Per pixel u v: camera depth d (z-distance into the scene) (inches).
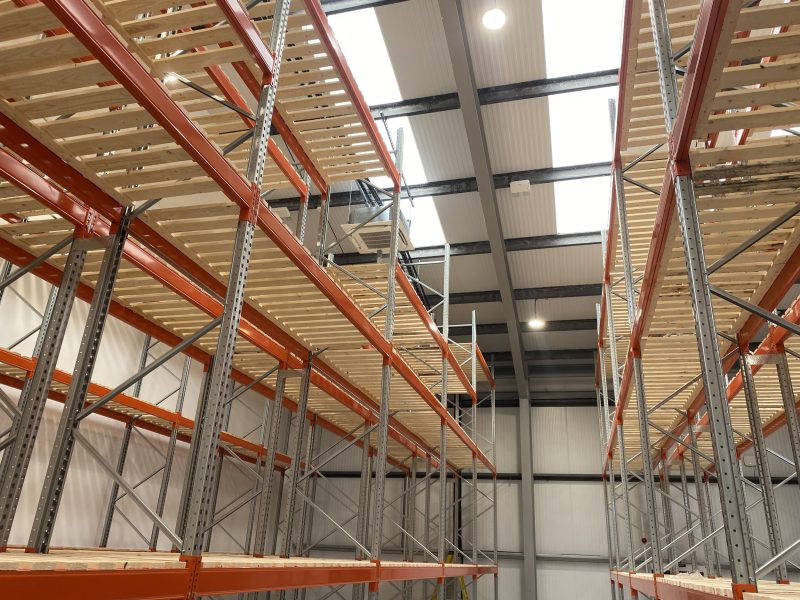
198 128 124.1
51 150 132.0
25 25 101.3
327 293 196.2
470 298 556.7
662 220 140.3
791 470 554.9
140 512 389.1
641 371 229.3
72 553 198.4
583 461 628.1
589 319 584.1
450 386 522.3
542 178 409.4
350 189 425.7
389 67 344.5
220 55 145.7
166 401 419.5
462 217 461.7
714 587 121.1
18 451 131.7
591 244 474.0
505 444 647.1
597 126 374.9
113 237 147.2
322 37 201.8
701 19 92.1
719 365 108.0
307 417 427.5
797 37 96.2
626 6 181.3
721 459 105.5
